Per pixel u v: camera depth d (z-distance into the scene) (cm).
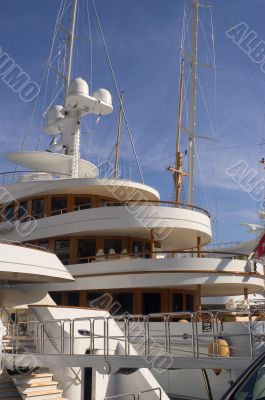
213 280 2403
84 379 1711
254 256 2702
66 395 1653
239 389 516
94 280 2516
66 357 1673
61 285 2602
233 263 2481
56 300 2628
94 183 2795
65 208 2855
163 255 3428
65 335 1814
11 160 3259
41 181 2912
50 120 3534
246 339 1941
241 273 2478
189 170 3606
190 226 2634
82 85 3344
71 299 2602
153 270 2427
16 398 1560
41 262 2081
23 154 3219
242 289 2797
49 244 2806
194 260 2425
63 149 3388
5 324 1895
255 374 529
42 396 1563
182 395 2133
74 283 2567
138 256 2856
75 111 3409
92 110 3403
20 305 2259
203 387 2072
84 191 2909
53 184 2862
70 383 1667
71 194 2938
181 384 2148
